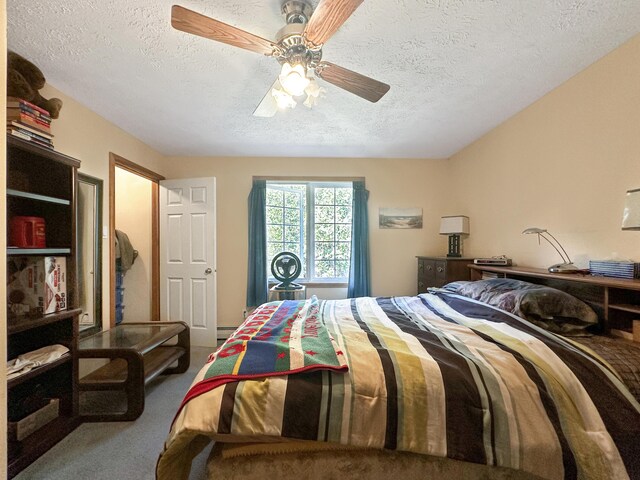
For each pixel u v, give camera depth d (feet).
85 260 7.84
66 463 4.94
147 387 7.66
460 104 7.61
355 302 7.71
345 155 11.95
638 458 3.11
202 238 11.13
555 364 3.63
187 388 7.61
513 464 3.17
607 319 4.66
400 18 4.65
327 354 3.91
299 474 3.56
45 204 5.89
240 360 3.84
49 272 5.41
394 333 4.83
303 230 12.77
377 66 5.96
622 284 4.26
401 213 12.28
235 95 7.08
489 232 9.45
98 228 8.14
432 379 3.48
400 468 3.58
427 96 7.18
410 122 8.71
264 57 5.61
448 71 6.14
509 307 5.33
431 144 10.64
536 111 7.39
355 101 7.43
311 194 12.66
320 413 3.34
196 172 11.98
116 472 4.75
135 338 7.23
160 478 3.28
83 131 7.57
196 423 3.19
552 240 6.94
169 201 11.41
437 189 12.32
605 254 5.64
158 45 5.26
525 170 7.80
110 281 8.53
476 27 4.86
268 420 3.28
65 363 5.95
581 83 6.11
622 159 5.31
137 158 10.02
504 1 4.33
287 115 8.23
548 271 6.15
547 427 3.24
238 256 12.03
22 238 5.27
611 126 5.49
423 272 10.82
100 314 8.17
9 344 5.63
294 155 11.94
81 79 6.37
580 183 6.17
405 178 12.30
